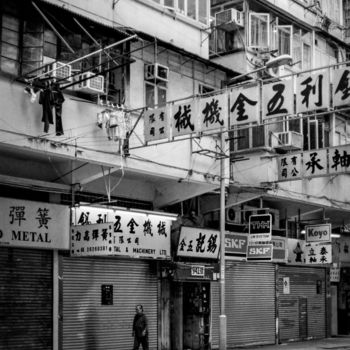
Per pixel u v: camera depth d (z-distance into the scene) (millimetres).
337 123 23453
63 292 15375
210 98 12500
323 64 24266
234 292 20266
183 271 17641
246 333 20562
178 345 18281
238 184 18672
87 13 15266
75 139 13695
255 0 20984
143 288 17406
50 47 13641
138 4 16578
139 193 17328
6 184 14047
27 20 13258
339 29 25500
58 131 13203
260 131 19531
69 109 13680
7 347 14070
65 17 13836
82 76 13844
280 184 19891
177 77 17297
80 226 14586
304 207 22266
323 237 21469
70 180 15117
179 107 12977
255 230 19359
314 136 22031
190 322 19016
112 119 14172
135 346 16031
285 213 22234
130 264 17156
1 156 14078
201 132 12781
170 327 18281
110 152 14289
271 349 20047
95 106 14195
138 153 15000
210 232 18422
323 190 21781
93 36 14523
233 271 20297
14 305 14320
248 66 20484
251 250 19422
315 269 24266
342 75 11031
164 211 18000
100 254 14172
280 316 22172
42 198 15062
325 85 11227
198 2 18344
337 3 25547
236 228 20250
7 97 12641
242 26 20641
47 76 13133
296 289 23172
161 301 17859
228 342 19781
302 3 23344
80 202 15250
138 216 15750
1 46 12766
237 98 12164
